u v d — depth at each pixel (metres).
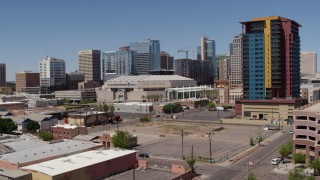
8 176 116.56
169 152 194.50
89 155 144.50
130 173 140.75
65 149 160.25
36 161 141.12
